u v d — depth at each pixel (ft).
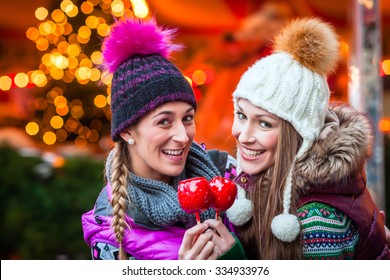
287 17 32.99
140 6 28.48
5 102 36.09
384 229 10.57
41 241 22.95
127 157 10.73
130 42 10.43
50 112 33.24
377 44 18.13
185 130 10.21
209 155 11.88
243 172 10.59
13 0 35.96
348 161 9.55
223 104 32.53
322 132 10.00
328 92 10.32
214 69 33.63
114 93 10.44
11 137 33.68
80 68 30.32
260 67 10.08
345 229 9.77
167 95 10.05
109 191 10.59
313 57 10.00
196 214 9.78
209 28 35.78
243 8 35.17
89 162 24.02
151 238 10.09
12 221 23.20
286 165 9.89
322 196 9.78
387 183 21.93
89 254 23.20
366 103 18.02
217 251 9.78
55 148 33.14
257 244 10.41
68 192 23.36
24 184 23.56
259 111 9.93
